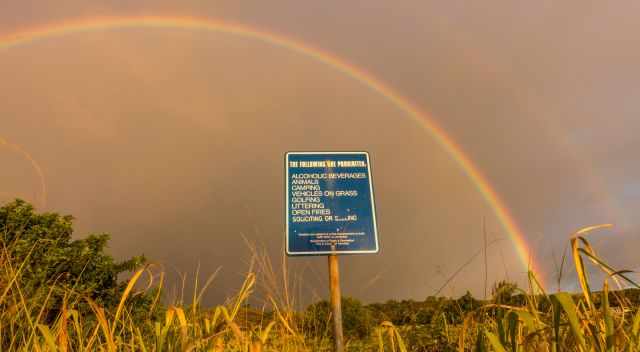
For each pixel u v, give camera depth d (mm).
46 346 2207
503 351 1542
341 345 4004
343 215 5422
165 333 2027
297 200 5418
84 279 8484
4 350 2232
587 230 1683
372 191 5543
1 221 7324
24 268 2729
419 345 3070
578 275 1631
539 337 1778
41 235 8055
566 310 1333
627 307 1821
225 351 2277
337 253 5238
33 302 2479
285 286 2928
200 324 2361
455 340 2898
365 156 5711
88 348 2201
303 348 2873
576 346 1688
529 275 2084
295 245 5219
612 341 1469
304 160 5594
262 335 2207
